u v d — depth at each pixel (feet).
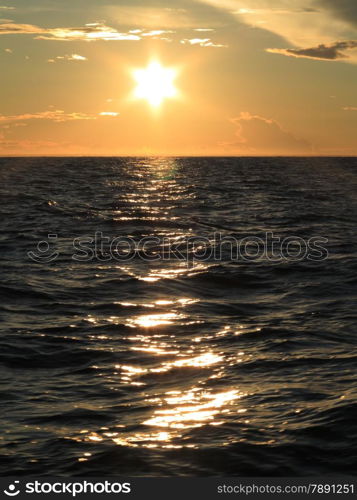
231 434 30.04
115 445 29.12
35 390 35.50
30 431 30.48
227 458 28.04
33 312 52.26
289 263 74.33
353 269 71.36
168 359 40.60
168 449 28.76
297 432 30.09
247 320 50.29
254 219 121.39
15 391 35.32
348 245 89.45
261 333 46.34
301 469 27.27
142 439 29.66
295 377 37.27
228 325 48.62
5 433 30.25
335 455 28.19
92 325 48.34
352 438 29.45
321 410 32.30
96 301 56.03
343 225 113.70
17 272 67.77
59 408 33.06
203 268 70.49
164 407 33.17
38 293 58.08
